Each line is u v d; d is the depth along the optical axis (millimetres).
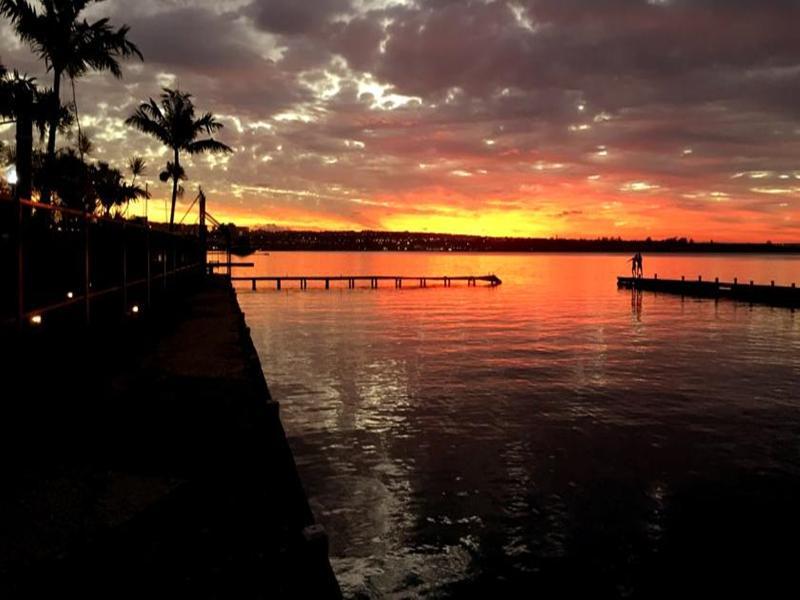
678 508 10141
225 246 52750
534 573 8156
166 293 17125
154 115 38938
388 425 15297
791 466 12148
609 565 8398
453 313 47156
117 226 11016
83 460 4699
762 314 46031
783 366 23781
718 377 21641
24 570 3098
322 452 13195
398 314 46312
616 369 23156
